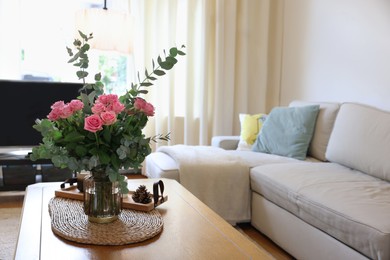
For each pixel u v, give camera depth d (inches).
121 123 56.0
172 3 165.6
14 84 132.8
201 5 169.6
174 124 173.5
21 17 159.5
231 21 172.1
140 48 166.1
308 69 153.9
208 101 177.3
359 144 99.3
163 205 70.7
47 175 133.1
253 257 50.6
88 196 59.5
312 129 122.7
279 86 178.5
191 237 56.4
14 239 98.3
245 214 109.4
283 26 174.9
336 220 72.5
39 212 65.3
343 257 72.4
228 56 173.8
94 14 122.9
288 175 95.3
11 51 156.8
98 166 56.1
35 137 135.3
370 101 121.3
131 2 165.2
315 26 149.0
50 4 164.4
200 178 104.6
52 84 135.9
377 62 118.0
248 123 140.9
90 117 52.4
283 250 96.9
